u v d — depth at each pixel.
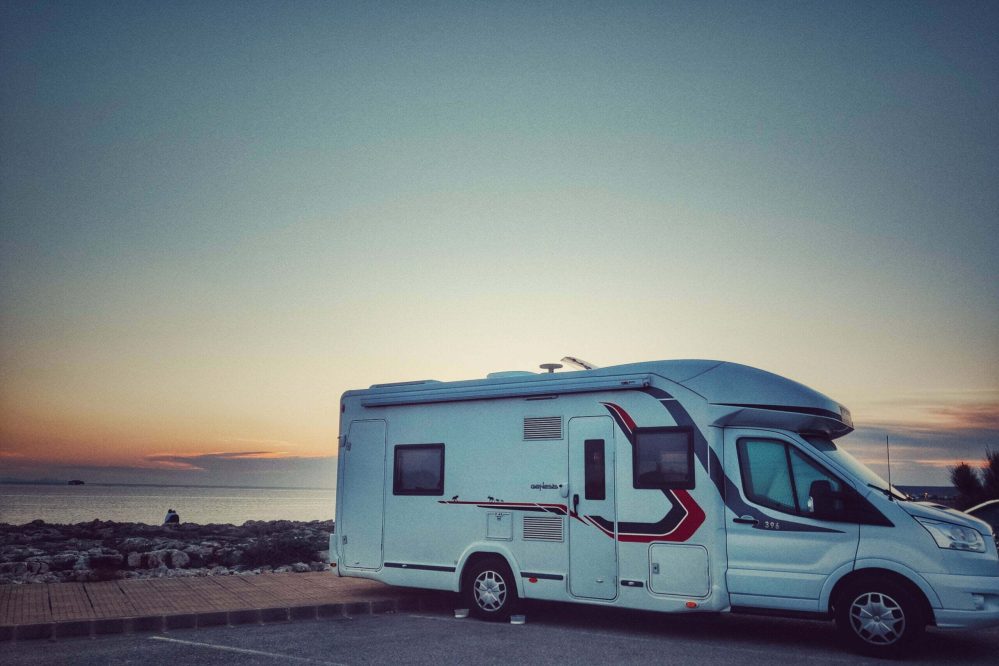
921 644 8.61
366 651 7.98
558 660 7.62
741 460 8.70
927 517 7.86
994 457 21.47
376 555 10.92
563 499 9.54
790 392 8.88
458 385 10.60
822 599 8.03
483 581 10.03
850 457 8.94
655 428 9.09
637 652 8.04
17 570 13.57
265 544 15.95
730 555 8.50
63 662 7.41
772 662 7.59
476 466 10.27
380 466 11.14
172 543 17.91
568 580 9.35
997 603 7.54
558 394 9.80
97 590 11.23
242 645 8.25
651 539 8.89
